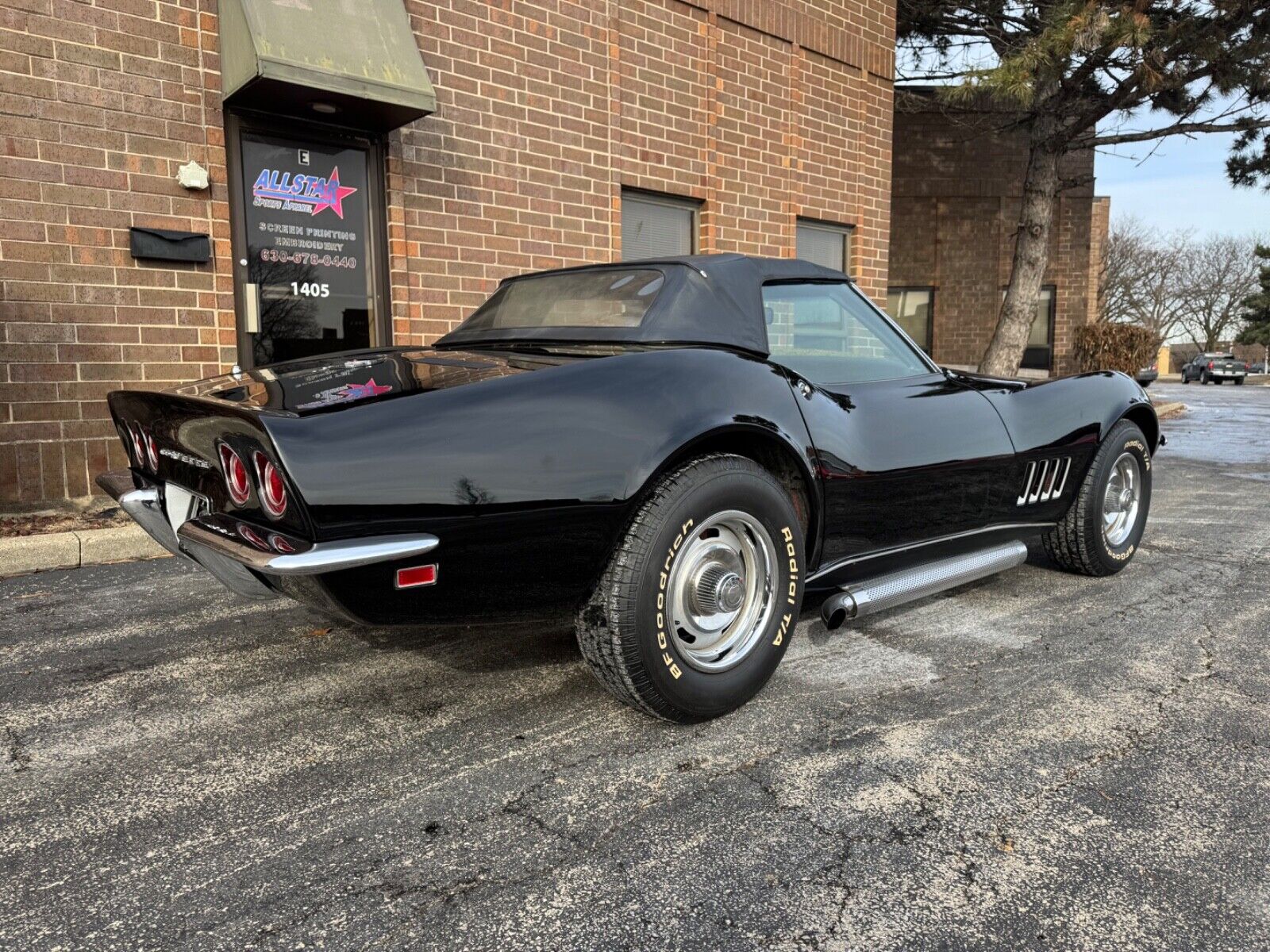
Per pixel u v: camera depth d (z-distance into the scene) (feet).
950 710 8.14
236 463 6.56
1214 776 6.88
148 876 5.61
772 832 6.09
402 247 19.90
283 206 18.29
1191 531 16.25
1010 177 60.59
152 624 10.87
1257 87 32.19
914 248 61.00
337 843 5.99
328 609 6.48
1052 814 6.31
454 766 7.10
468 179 21.01
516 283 10.55
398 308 20.04
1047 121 37.81
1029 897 5.36
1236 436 36.63
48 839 6.07
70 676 9.13
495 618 6.83
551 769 7.03
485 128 21.20
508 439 6.51
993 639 10.12
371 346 19.89
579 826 6.18
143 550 14.29
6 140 14.83
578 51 22.95
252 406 6.27
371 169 19.51
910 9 40.75
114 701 8.48
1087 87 37.04
